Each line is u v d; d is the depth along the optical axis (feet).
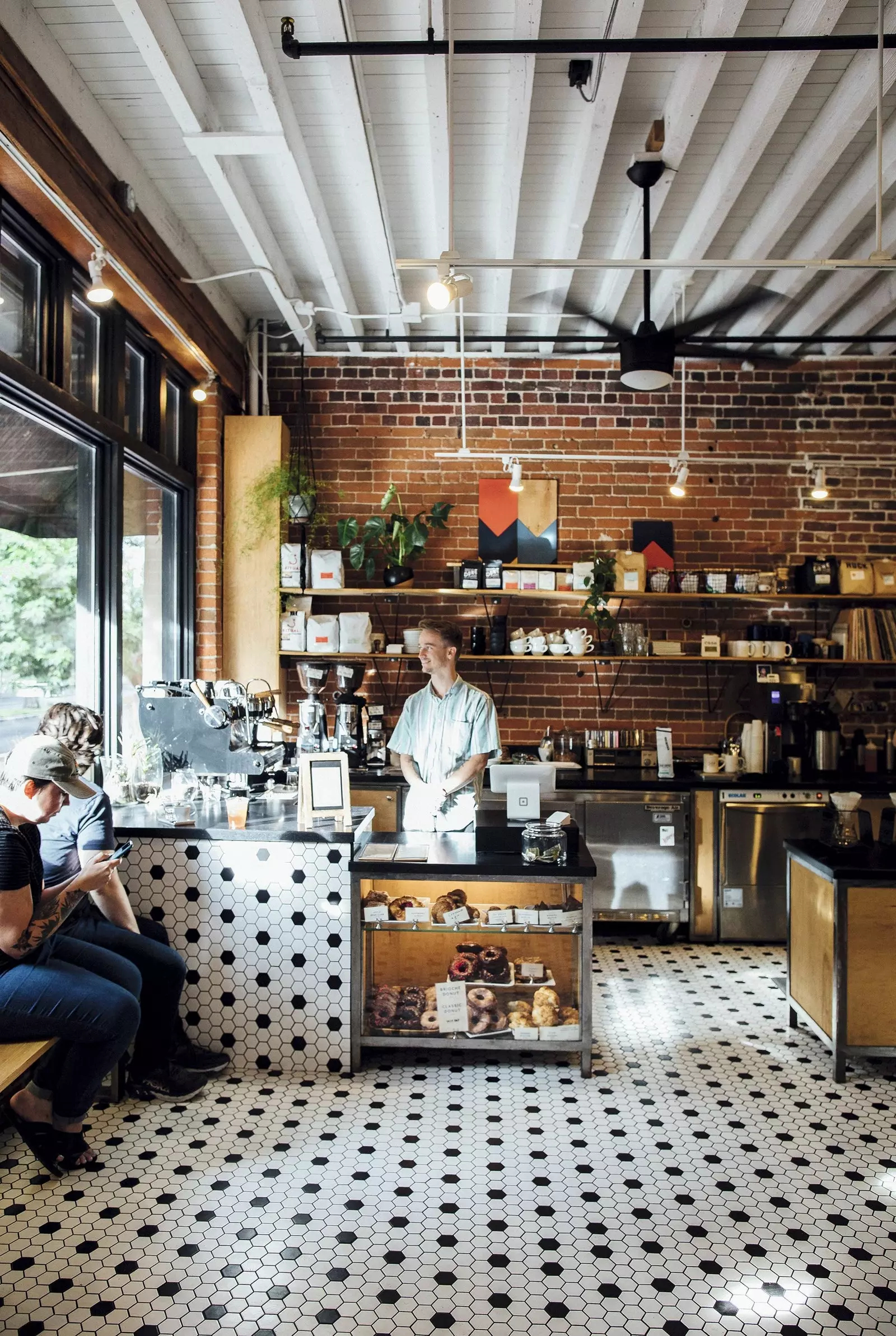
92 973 9.40
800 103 12.44
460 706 13.65
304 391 20.92
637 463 20.97
